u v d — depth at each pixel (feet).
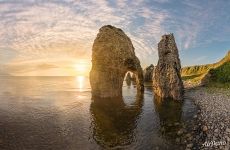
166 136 85.81
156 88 188.14
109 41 187.11
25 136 89.76
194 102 145.69
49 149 77.25
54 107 153.58
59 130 97.76
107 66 185.16
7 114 129.59
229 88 190.90
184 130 88.84
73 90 301.02
